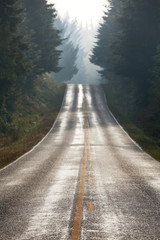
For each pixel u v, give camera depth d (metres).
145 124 61.44
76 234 8.89
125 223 9.98
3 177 19.47
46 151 33.69
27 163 25.72
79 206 12.06
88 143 40.12
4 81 54.22
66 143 40.50
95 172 20.45
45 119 69.69
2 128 53.59
